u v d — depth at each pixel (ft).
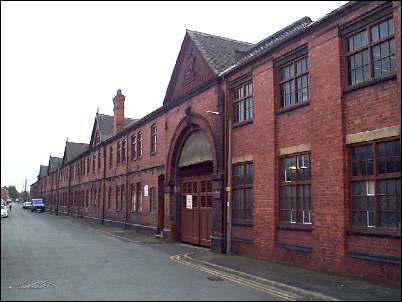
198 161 63.52
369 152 35.12
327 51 39.47
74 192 172.04
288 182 44.52
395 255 31.91
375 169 34.22
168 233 70.95
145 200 86.74
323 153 39.19
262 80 49.14
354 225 36.04
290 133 44.39
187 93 65.77
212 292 31.19
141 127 91.66
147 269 42.01
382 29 34.73
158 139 80.43
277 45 46.21
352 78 37.45
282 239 44.62
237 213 53.36
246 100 53.11
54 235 82.38
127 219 98.27
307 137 41.93
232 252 53.11
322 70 39.93
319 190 39.37
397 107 32.35
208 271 41.37
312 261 39.88
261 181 48.21
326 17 39.06
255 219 48.88
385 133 33.19
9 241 69.31
